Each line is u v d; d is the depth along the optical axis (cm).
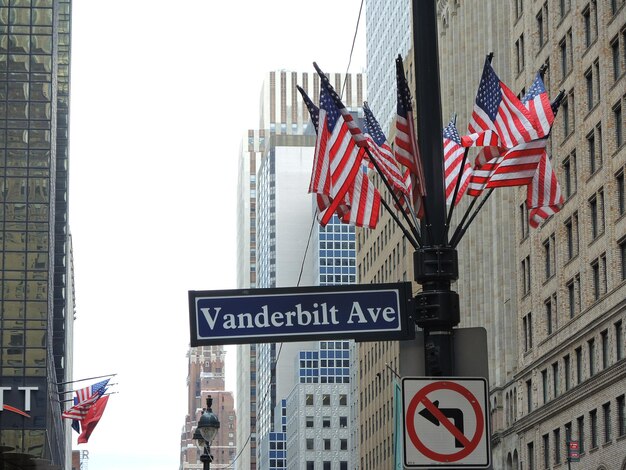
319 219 2011
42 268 12219
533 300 9075
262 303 1634
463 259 11544
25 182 12356
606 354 7569
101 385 9375
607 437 7475
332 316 1625
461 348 1605
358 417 17738
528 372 9175
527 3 9350
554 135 8656
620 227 7406
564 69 8588
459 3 12194
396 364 14725
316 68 1988
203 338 1623
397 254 14738
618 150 7462
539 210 2223
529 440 9075
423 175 1645
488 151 2114
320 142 1995
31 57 12612
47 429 11931
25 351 12006
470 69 11550
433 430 1532
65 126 17362
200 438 3991
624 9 7381
